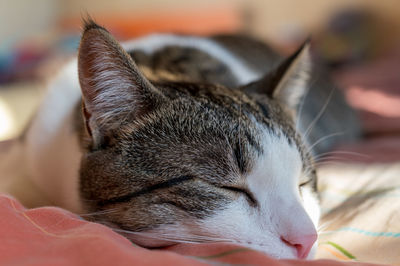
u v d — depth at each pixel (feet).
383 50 4.79
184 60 1.70
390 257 1.13
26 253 0.95
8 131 2.47
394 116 2.50
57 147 1.48
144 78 1.21
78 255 0.93
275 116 1.32
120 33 5.34
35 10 5.73
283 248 1.16
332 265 1.00
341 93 2.46
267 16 5.41
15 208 1.09
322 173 1.60
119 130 1.22
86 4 6.10
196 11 5.53
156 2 5.77
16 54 4.53
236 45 2.08
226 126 1.21
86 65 1.17
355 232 1.24
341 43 4.71
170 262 0.92
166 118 1.22
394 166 1.59
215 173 1.18
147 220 1.17
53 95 1.67
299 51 1.45
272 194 1.20
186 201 1.17
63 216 1.08
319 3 5.16
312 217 1.29
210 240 1.16
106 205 1.21
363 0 4.92
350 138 2.25
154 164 1.18
